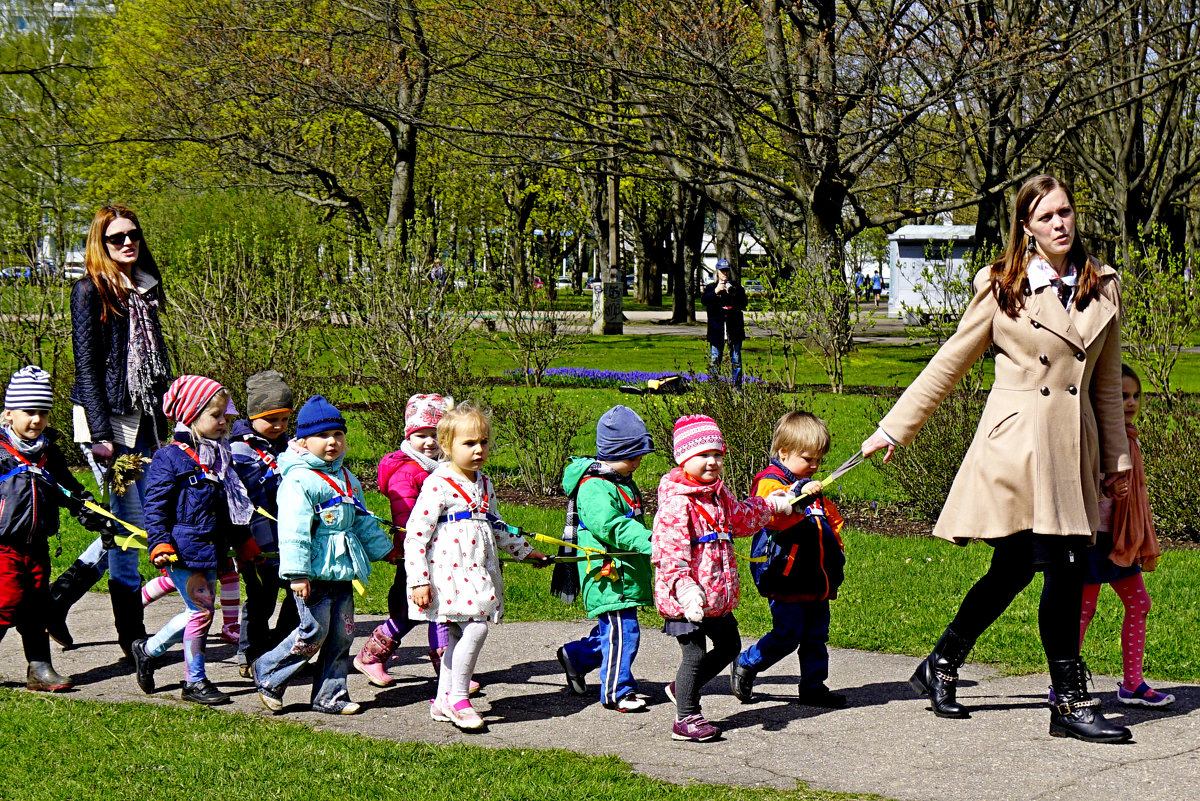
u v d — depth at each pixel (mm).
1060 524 4609
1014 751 4559
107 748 4699
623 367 22766
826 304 18031
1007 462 4699
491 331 19312
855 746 4684
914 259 38781
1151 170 29719
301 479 5113
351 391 14289
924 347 25781
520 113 21812
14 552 5574
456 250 15141
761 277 18625
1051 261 4801
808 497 5148
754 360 23062
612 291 32938
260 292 13656
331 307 14023
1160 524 9398
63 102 27625
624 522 5180
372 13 20703
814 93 20109
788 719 5090
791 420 5355
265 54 21312
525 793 4172
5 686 5738
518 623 6992
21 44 27547
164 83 23594
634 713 5227
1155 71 19938
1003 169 23531
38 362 13453
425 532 5027
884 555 8602
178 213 27766
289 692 5609
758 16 20594
